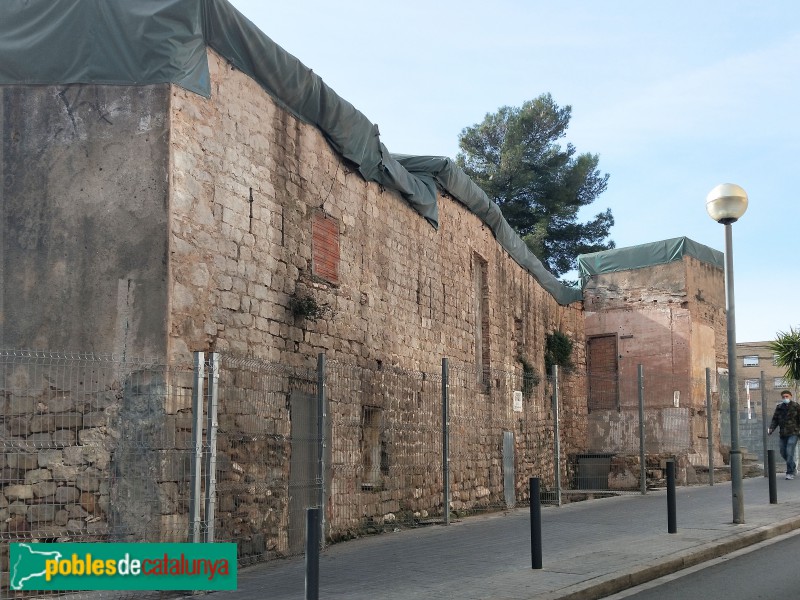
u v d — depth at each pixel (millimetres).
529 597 8219
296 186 12523
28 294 9828
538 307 23156
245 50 11367
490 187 39906
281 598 8492
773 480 15570
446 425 15031
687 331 24609
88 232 9930
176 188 10109
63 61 10172
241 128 11336
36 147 10062
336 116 13367
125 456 9531
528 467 20906
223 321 10711
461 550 11422
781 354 24969
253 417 11000
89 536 9359
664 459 23609
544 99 41781
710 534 12055
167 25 10242
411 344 15875
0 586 8719
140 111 10109
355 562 10641
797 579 9359
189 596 8789
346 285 13797
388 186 15383
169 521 9523
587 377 26000
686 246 24984
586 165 41156
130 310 9805
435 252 17156
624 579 9203
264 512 11062
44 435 9508
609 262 26156
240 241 11156
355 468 13406
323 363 12055
